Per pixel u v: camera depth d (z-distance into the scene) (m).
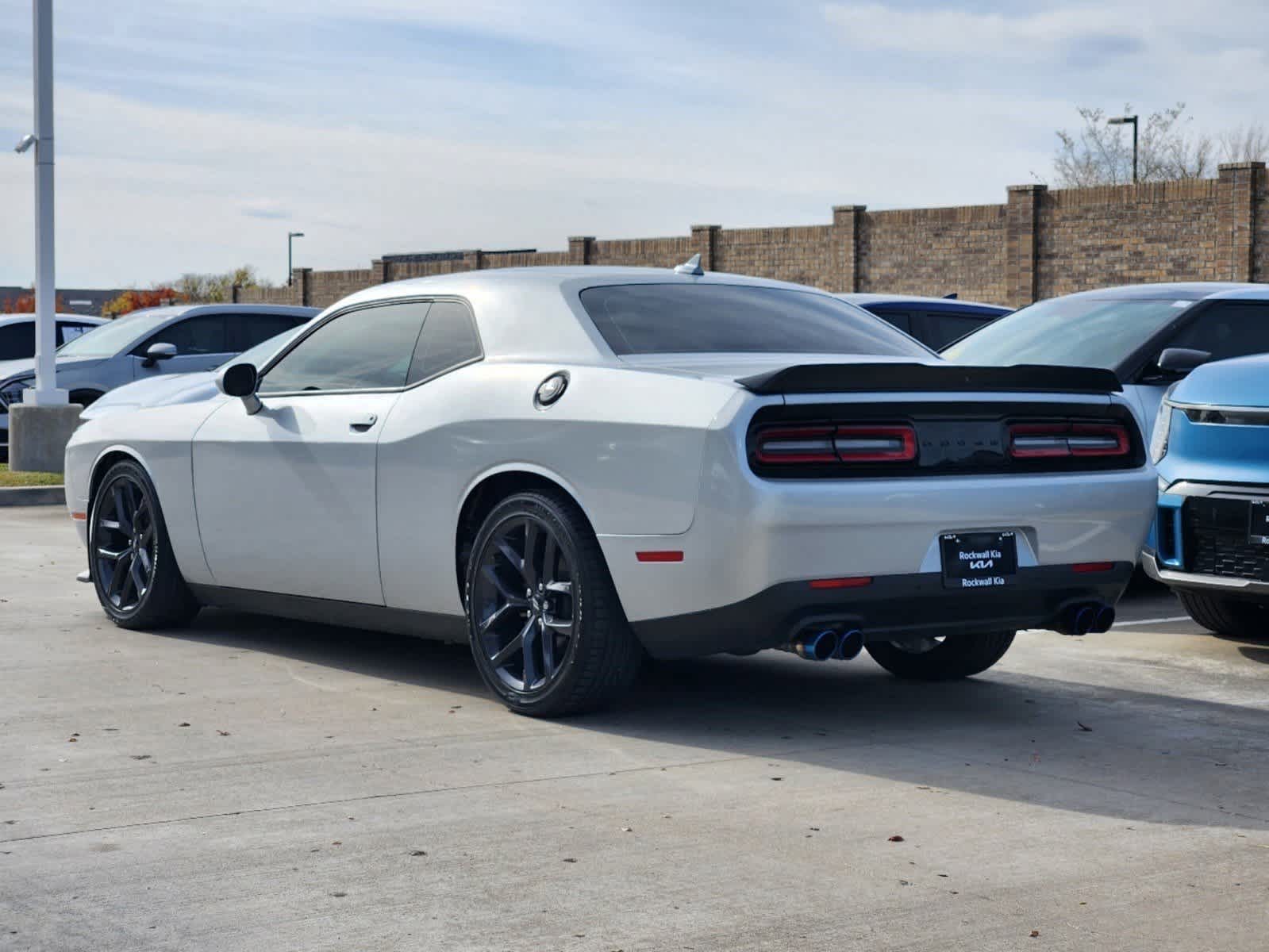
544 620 4.66
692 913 3.02
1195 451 5.98
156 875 3.23
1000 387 4.50
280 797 3.83
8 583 7.73
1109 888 3.20
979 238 31.67
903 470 4.32
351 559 5.29
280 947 2.84
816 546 4.16
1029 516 4.47
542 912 3.02
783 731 4.64
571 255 38.78
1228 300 8.08
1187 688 5.40
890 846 3.46
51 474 13.41
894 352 5.11
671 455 4.24
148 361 14.27
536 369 4.75
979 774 4.14
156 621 6.27
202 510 5.89
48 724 4.63
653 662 5.78
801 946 2.85
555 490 4.65
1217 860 3.40
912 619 4.38
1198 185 28.72
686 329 4.88
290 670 5.52
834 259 33.81
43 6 13.59
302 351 5.72
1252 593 5.76
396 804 3.78
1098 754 4.39
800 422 4.21
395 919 2.98
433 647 6.01
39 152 13.67
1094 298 8.56
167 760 4.20
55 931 2.91
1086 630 4.71
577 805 3.78
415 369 5.20
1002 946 2.86
